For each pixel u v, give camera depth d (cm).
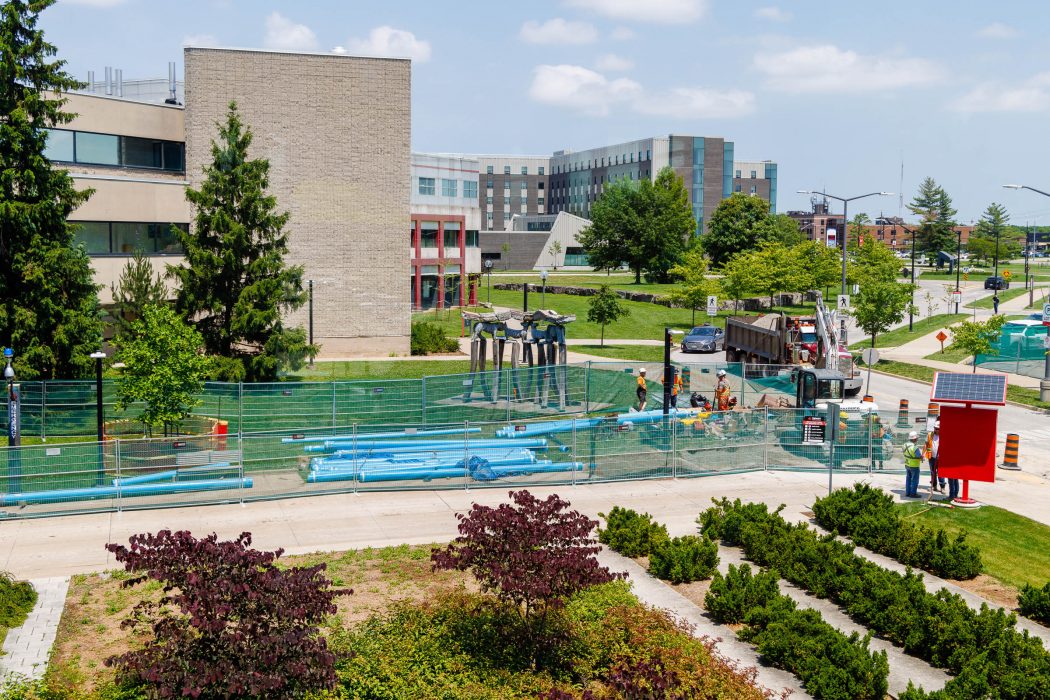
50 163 3344
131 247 4406
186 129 4619
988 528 2180
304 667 1195
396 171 4897
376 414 3275
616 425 2611
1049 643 1530
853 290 7931
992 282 9962
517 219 15212
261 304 3731
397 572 1817
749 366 3806
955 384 2330
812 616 1485
